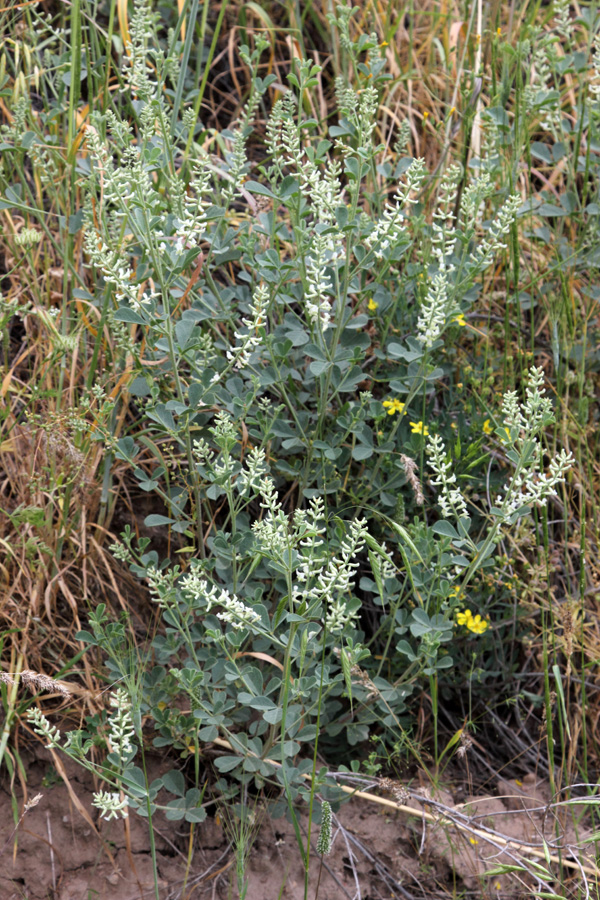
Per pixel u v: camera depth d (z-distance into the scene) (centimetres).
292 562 211
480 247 253
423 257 285
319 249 227
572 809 238
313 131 361
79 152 312
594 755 274
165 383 258
